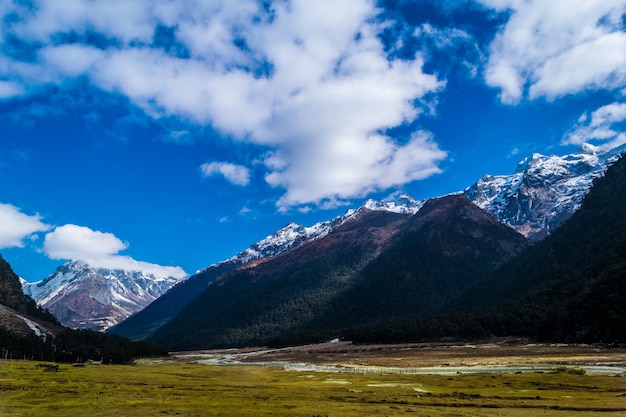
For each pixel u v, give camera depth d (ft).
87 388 330.54
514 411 232.73
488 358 622.95
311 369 599.16
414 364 606.55
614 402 254.68
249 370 592.19
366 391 329.72
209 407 244.22
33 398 270.46
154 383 401.29
